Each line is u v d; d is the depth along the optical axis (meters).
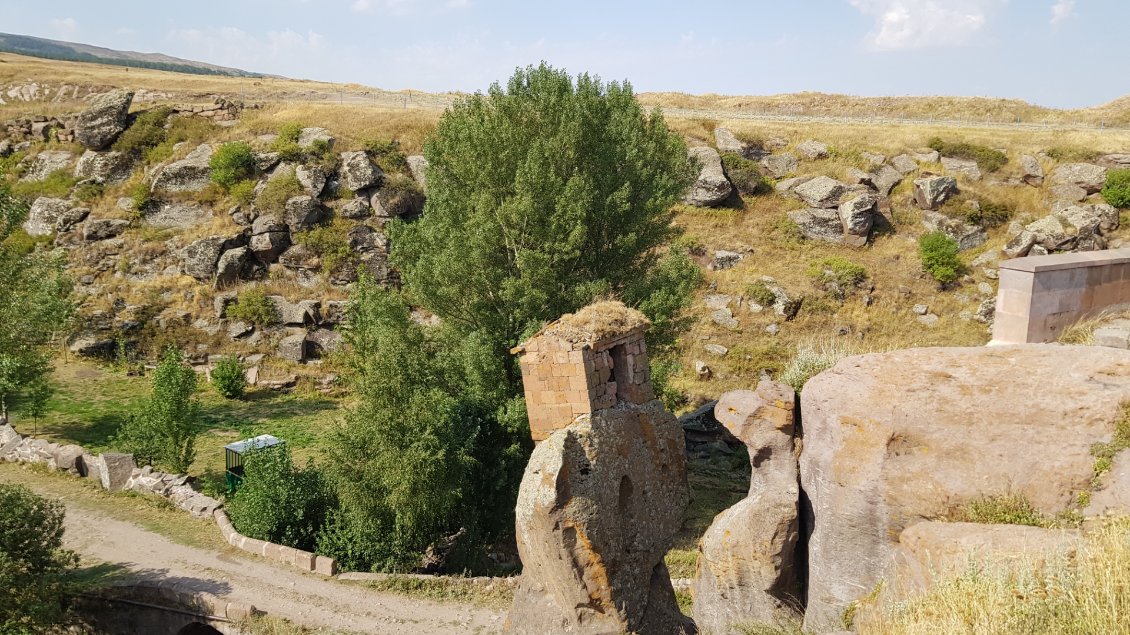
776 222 39.62
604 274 22.70
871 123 47.66
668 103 64.19
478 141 21.53
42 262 30.08
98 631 16.27
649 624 11.30
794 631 9.16
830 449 9.79
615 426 11.25
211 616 15.66
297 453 26.66
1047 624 6.43
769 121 48.22
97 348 34.81
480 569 18.73
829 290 35.12
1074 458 8.34
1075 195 37.81
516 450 19.97
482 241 20.81
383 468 17.86
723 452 26.20
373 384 18.81
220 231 37.94
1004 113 54.19
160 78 66.12
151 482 21.38
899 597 8.19
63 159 44.22
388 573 17.42
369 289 22.45
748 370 31.53
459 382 20.80
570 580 10.64
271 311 36.09
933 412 9.20
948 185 38.78
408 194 39.00
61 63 82.31
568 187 20.36
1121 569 6.52
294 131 42.34
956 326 33.34
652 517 11.72
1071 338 13.70
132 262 38.06
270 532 18.48
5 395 26.89
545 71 23.05
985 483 8.66
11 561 14.38
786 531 10.34
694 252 37.44
